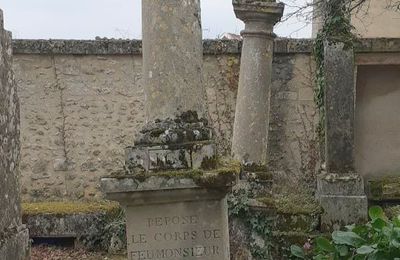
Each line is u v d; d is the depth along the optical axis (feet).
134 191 13.70
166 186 13.64
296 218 27.53
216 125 33.91
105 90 34.12
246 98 29.01
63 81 34.01
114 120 34.14
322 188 28.53
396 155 33.42
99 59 34.06
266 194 26.99
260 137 28.78
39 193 33.99
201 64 15.07
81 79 34.04
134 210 14.02
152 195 13.79
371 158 33.45
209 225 14.03
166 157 14.03
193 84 14.73
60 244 30.25
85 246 29.60
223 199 14.12
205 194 13.88
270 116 33.76
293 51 33.47
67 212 29.71
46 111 34.04
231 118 33.83
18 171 16.49
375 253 17.30
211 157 14.12
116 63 34.09
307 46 33.32
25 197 33.91
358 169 33.45
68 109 34.09
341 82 29.53
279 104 33.76
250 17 29.14
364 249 17.39
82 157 34.17
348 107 29.45
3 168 15.33
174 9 14.70
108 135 34.19
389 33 36.32
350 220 27.99
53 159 34.09
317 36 30.68
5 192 15.40
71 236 29.68
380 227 18.42
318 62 30.68
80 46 33.73
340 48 29.66
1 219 15.06
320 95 30.53
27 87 33.91
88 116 34.14
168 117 14.47
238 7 29.17
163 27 14.65
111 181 13.70
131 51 33.83
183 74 14.64
